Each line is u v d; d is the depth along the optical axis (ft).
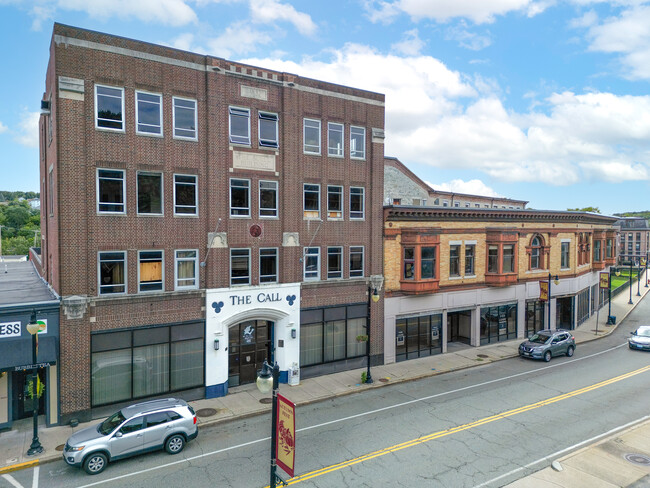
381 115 88.48
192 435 52.90
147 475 46.47
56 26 57.98
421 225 93.45
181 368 67.82
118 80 62.59
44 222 85.40
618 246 392.88
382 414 63.26
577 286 127.13
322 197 81.51
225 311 71.00
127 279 63.98
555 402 67.67
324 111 81.41
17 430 57.57
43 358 56.59
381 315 88.63
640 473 45.50
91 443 46.62
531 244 114.32
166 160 66.39
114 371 62.69
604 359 94.84
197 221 69.21
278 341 77.46
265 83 74.95
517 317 112.16
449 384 77.25
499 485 43.83
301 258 79.05
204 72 69.21
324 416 62.75
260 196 75.15
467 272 101.91
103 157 61.82
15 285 80.84
